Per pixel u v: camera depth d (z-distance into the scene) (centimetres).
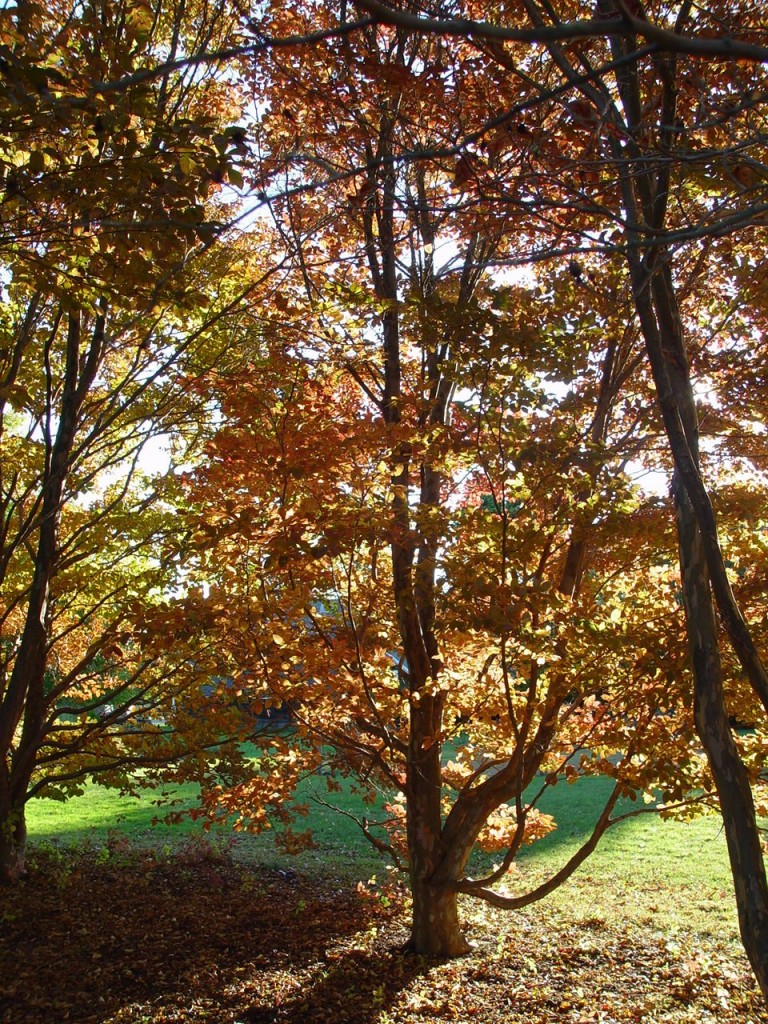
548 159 395
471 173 327
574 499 540
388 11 131
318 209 675
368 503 562
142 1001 609
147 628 564
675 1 397
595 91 327
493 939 745
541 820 750
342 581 655
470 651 655
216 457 600
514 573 490
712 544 365
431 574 537
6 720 791
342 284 556
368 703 632
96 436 777
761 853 338
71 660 1041
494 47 319
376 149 587
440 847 690
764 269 539
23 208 437
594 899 898
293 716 627
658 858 1052
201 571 686
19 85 317
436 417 692
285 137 606
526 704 622
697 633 365
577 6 422
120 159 391
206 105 686
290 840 725
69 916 762
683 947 726
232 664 695
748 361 582
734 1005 589
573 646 505
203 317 732
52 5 573
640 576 621
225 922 785
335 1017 578
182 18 688
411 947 705
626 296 579
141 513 838
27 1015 581
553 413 536
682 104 396
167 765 805
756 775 549
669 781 516
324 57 493
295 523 520
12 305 760
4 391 471
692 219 493
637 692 539
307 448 520
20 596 809
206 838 1156
